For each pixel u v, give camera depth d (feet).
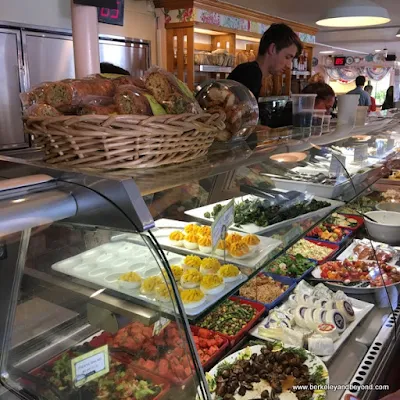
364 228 6.74
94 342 3.02
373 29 24.97
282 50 8.77
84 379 3.02
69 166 2.89
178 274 3.54
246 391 3.87
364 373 4.19
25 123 3.12
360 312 5.09
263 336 4.56
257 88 8.18
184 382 2.92
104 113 2.98
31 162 3.04
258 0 15.29
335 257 6.27
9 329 3.08
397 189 7.43
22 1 10.04
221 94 4.65
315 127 6.99
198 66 14.52
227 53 15.62
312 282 5.64
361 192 6.59
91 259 2.86
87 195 2.56
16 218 2.27
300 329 4.76
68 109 3.11
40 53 10.56
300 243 6.40
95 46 6.88
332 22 10.38
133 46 13.52
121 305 2.94
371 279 5.60
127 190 2.50
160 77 3.39
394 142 8.34
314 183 5.49
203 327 4.50
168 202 3.51
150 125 2.92
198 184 3.78
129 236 2.77
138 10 13.62
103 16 9.14
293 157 5.39
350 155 6.54
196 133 3.41
